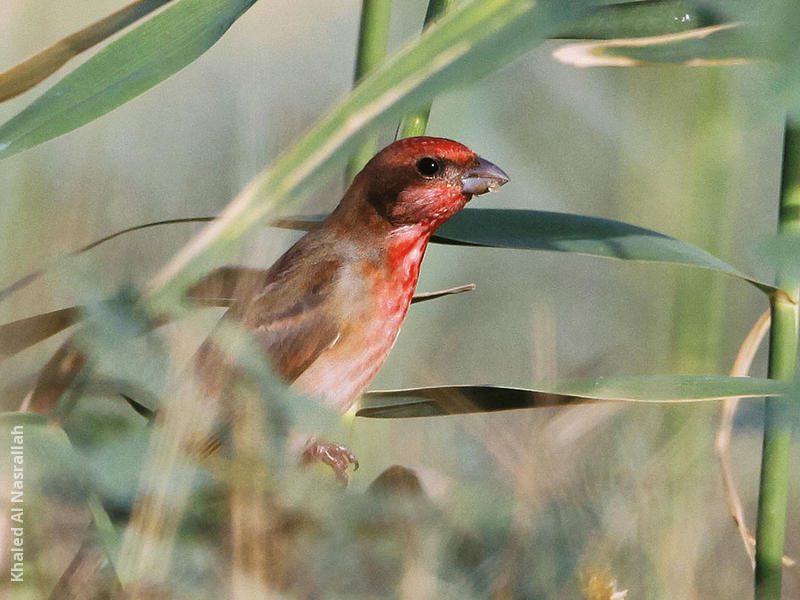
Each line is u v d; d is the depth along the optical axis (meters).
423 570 4.66
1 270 6.15
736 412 5.61
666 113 9.70
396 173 7.48
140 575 3.95
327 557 4.63
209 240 2.51
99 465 3.96
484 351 10.79
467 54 2.36
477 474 5.36
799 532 6.98
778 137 10.87
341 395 7.47
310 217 6.14
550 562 4.81
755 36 2.16
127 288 3.93
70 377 4.24
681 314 7.73
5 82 4.29
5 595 4.27
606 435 5.43
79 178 7.27
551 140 11.77
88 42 4.36
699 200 7.91
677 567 4.96
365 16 6.05
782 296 5.25
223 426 4.35
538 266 11.70
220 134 9.55
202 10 4.21
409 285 7.66
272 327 7.20
